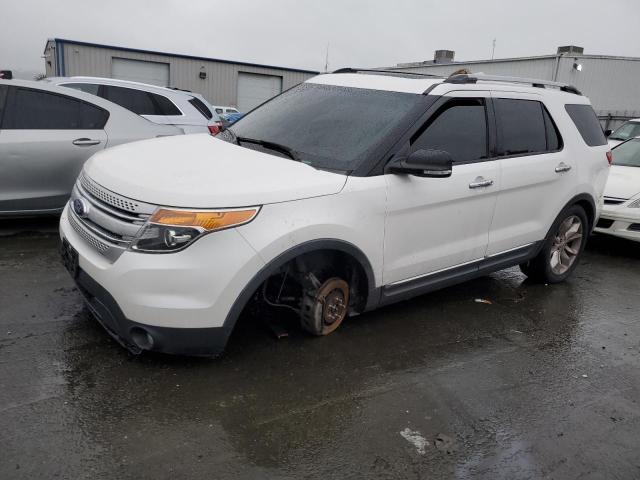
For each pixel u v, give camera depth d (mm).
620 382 3781
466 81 4328
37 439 2672
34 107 5609
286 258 3236
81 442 2686
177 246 2986
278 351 3682
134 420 2881
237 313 3160
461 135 4242
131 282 3000
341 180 3520
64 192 5758
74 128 5773
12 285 4383
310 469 2664
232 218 3041
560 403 3447
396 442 2920
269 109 4629
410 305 4742
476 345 4125
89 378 3197
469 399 3393
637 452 3029
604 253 7180
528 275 5629
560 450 2986
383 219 3713
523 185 4707
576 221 5570
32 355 3381
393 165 3730
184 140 4148
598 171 5578
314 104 4367
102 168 3492
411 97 4090
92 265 3182
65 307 4059
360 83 4453
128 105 8742
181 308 3020
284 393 3240
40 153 5527
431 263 4164
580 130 5426
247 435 2854
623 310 5160
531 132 4875
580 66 28547
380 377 3521
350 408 3170
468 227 4359
